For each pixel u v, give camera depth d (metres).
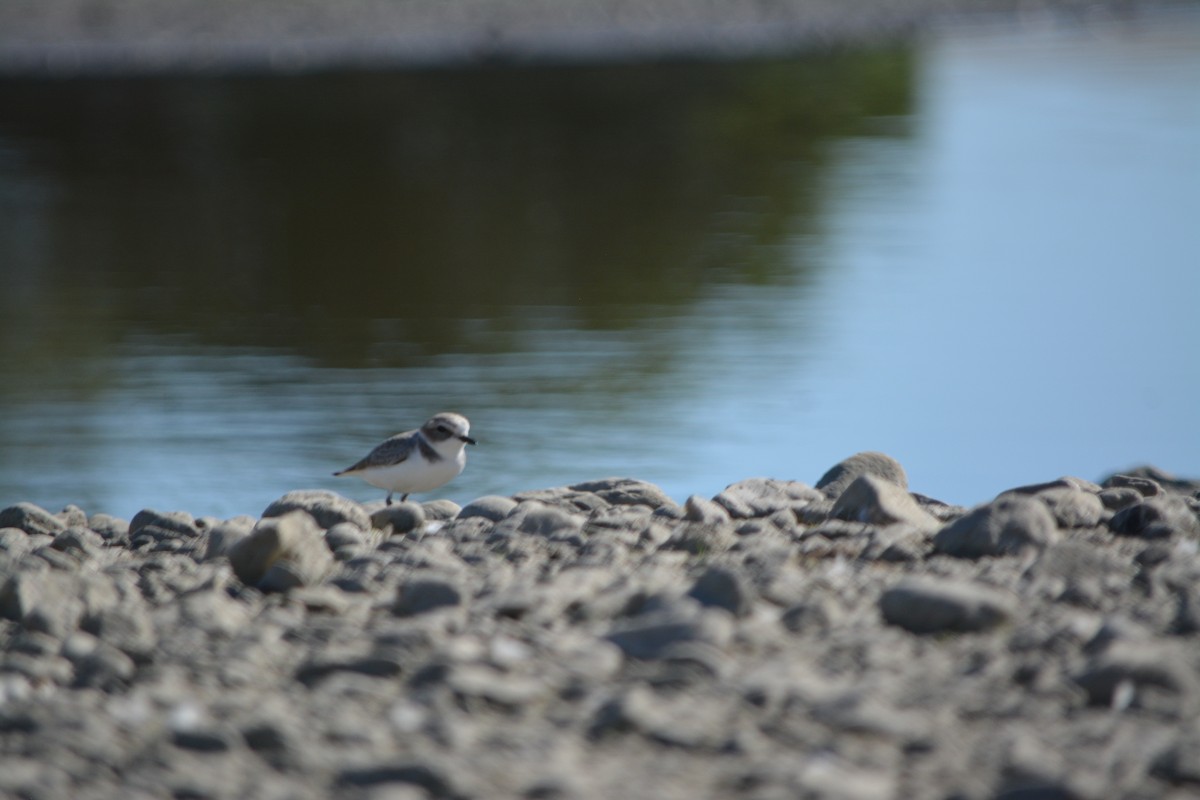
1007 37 62.34
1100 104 46.00
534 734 5.42
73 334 25.16
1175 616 6.50
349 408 20.78
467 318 26.08
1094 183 34.69
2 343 24.45
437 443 11.34
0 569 8.52
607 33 60.59
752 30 62.12
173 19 57.81
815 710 5.48
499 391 21.48
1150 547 7.70
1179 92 47.62
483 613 6.91
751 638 6.35
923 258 28.45
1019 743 5.13
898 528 8.42
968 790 4.81
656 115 46.44
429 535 9.29
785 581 7.21
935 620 6.45
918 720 5.43
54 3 58.56
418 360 23.36
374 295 28.06
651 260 29.83
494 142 43.09
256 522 10.30
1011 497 8.17
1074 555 7.42
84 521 10.63
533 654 6.29
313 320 26.28
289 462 18.52
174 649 6.72
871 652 6.17
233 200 36.69
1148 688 5.58
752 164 39.34
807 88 50.47
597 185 37.81
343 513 9.63
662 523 9.20
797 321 24.47
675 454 18.33
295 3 59.78
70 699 6.16
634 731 5.39
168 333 25.36
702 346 23.38
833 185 35.94
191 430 19.69
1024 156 38.44
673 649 6.09
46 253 31.45
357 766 5.14
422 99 48.88
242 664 6.38
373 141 43.28
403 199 36.72
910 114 45.56
